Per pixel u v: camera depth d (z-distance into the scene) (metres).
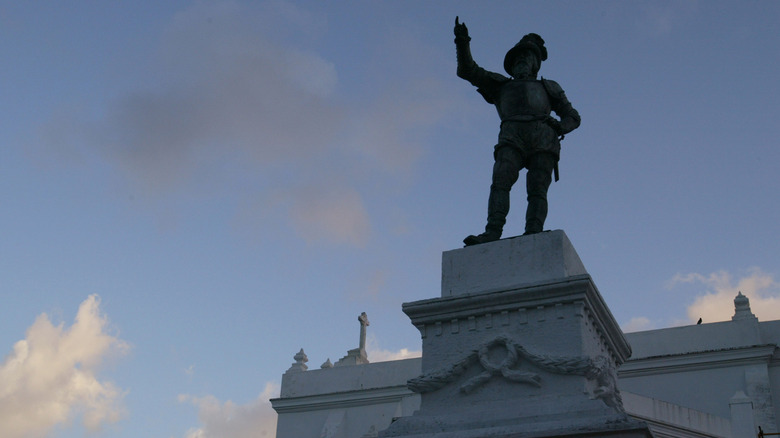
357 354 32.62
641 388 24.86
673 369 24.64
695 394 24.08
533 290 7.95
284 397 30.50
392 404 28.67
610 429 6.73
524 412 7.38
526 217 9.11
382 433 7.77
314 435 29.45
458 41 9.46
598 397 7.56
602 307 8.30
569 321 7.79
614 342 8.90
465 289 8.45
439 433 7.42
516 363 7.77
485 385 7.82
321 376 30.44
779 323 24.53
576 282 7.79
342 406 29.52
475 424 7.46
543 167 9.28
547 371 7.61
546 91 9.73
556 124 9.50
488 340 7.98
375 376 29.45
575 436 6.84
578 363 7.46
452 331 8.24
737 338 24.44
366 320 33.78
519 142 9.34
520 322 7.98
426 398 8.04
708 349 24.50
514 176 9.24
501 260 8.45
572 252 8.60
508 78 9.89
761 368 23.67
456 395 7.90
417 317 8.41
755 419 22.56
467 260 8.62
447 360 8.11
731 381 23.84
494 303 8.11
